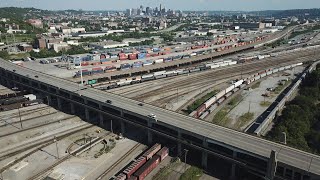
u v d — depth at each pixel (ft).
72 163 322.55
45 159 331.16
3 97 534.37
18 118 447.42
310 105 459.32
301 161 255.70
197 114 436.76
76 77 651.66
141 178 287.48
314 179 235.81
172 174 301.02
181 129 318.86
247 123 428.97
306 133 367.66
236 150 278.26
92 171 307.37
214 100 505.66
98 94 449.89
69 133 398.21
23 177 297.33
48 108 495.41
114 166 317.01
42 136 387.96
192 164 318.04
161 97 548.72
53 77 571.69
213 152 293.84
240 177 292.61
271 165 249.55
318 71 606.96
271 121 428.56
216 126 329.31
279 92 572.92
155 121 343.26
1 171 308.19
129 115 380.17
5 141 372.99
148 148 354.54
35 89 543.80
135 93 570.05
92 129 412.16
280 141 307.37
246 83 623.36
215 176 297.33
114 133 399.03
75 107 498.28
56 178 291.17
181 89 597.93
